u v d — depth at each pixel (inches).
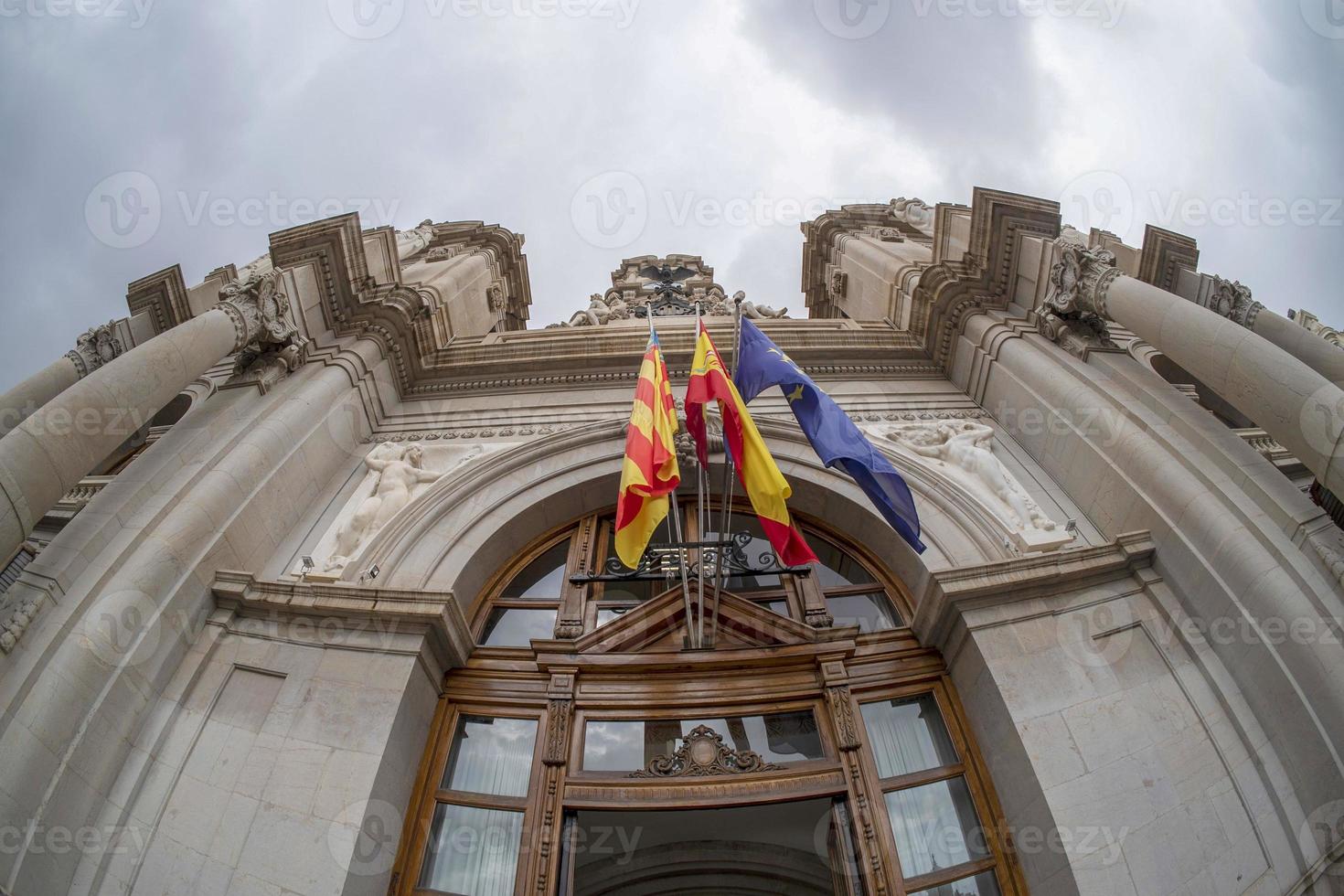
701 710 278.2
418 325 437.4
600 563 352.2
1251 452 286.2
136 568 248.7
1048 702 244.5
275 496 314.0
